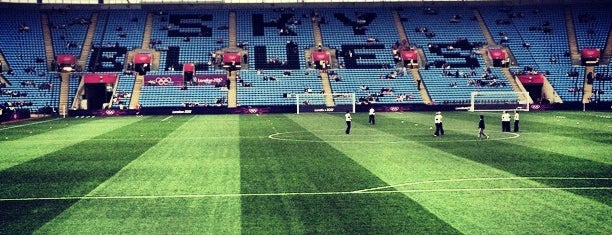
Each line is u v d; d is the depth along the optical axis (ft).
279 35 345.92
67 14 346.95
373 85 311.06
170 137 155.63
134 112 275.59
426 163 101.45
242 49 333.83
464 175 88.17
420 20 360.48
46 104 285.43
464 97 302.45
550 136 147.43
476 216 62.23
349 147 127.75
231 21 355.56
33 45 321.73
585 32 342.85
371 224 59.57
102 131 178.50
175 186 81.82
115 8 357.00
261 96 300.81
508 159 105.40
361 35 347.56
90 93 313.53
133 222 61.82
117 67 313.32
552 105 284.00
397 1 371.15
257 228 58.59
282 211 65.72
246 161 106.52
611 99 295.89
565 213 63.00
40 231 58.44
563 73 315.58
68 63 308.81
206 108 281.13
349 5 370.73
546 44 337.11
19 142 145.69
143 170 96.94
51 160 110.73
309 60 329.31
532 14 360.28
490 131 163.73
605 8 359.66
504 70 321.52
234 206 68.59
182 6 362.12
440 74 319.06
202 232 57.41
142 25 346.74
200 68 317.22
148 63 314.35
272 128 184.44
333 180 85.10
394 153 116.16
